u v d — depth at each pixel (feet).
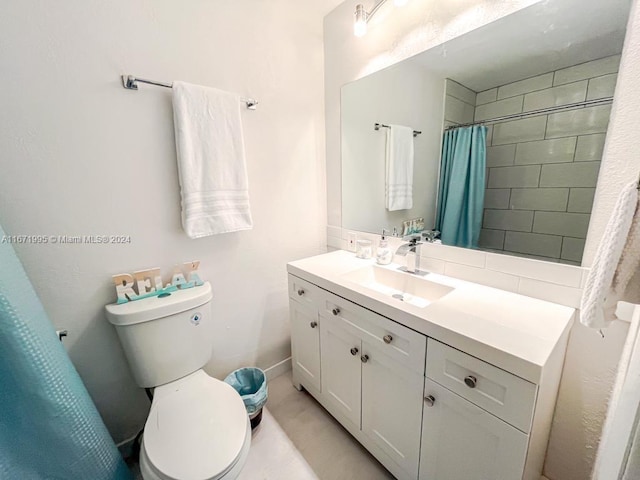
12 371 2.55
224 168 4.39
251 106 4.74
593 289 1.84
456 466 2.96
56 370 2.82
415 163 4.56
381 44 4.70
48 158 3.31
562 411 3.39
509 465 2.51
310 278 4.52
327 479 3.94
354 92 5.27
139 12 3.64
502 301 3.34
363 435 4.11
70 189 3.49
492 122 3.61
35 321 2.76
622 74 2.64
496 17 3.40
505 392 2.41
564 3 2.92
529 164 3.35
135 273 4.02
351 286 3.85
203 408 3.47
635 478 1.30
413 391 3.20
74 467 2.95
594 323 1.87
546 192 3.25
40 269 3.43
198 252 4.62
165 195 4.17
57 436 2.82
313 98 5.67
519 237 3.52
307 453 4.31
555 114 3.10
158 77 3.89
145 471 2.82
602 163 2.84
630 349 2.40
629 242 1.69
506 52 3.38
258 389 5.01
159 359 3.89
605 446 2.66
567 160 3.07
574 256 3.12
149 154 3.96
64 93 3.30
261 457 4.25
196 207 4.17
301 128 5.57
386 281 4.78
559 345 2.63
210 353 4.42
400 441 3.52
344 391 4.30
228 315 5.16
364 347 3.75
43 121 3.23
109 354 4.00
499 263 3.71
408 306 3.21
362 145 5.34
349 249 5.97
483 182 3.79
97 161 3.61
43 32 3.11
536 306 3.20
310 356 4.94
